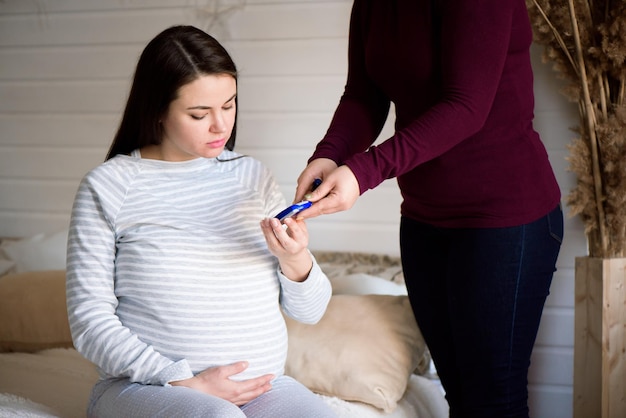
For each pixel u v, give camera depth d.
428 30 1.72
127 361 1.48
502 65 1.67
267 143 2.94
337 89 2.86
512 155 1.77
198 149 1.57
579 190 2.37
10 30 3.13
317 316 1.74
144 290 1.55
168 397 1.43
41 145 3.16
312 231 2.92
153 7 2.98
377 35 1.82
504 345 1.82
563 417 2.71
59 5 3.07
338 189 1.56
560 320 2.69
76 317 1.52
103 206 1.57
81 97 3.09
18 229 3.21
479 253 1.78
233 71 1.56
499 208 1.77
